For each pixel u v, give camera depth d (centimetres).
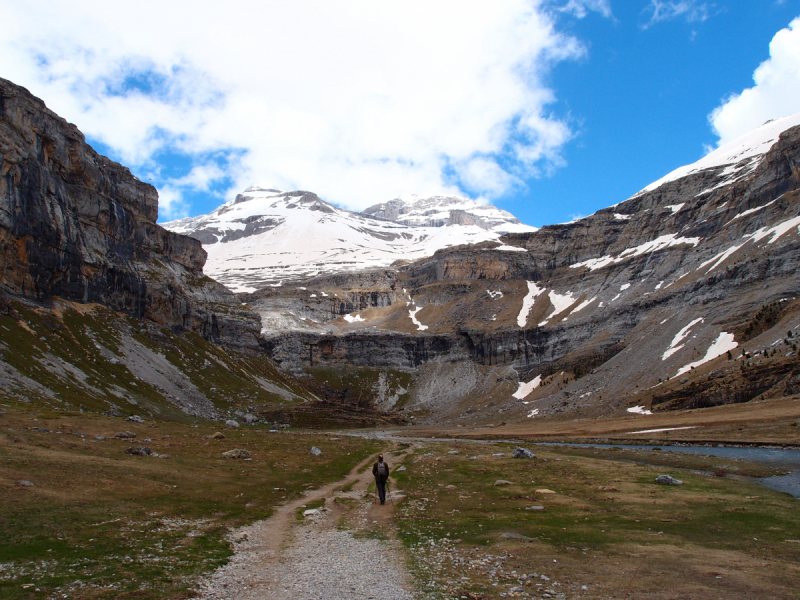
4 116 16288
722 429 11088
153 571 2370
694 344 19800
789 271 19288
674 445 10150
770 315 17750
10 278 15200
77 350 15225
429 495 4744
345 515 3872
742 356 16150
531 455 7388
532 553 2820
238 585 2281
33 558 2412
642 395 18238
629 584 2308
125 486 3981
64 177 18825
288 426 18250
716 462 6869
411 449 9462
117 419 8906
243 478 5031
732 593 2188
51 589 2069
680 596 2155
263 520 3609
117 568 2370
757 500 4184
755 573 2442
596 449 9544
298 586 2283
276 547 2942
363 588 2269
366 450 8906
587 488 4866
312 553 2831
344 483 5441
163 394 16250
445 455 8231
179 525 3231
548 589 2258
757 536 3133
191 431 8625
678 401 16150
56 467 4106
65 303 17125
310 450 7562
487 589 2270
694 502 4141
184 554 2669
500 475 5809
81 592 2059
